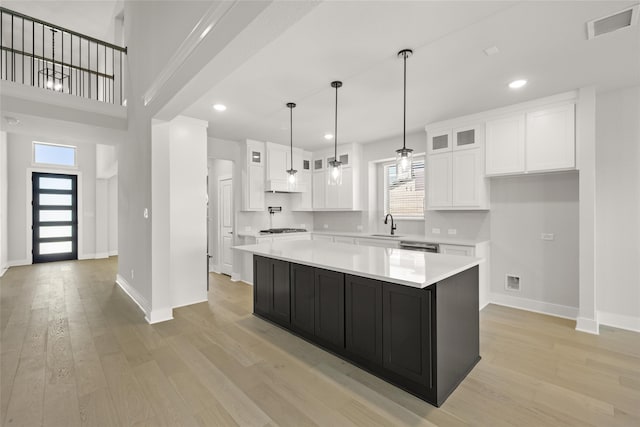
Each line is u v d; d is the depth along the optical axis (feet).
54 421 5.80
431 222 15.01
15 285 16.48
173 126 12.62
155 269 11.10
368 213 17.84
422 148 15.33
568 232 11.29
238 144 17.26
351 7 5.92
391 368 7.04
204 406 6.27
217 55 6.43
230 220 18.52
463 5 5.90
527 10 6.05
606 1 5.79
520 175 12.06
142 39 11.65
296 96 10.61
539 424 5.71
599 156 10.50
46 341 9.34
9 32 20.36
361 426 5.69
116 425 5.72
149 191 11.14
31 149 22.68
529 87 9.90
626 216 10.07
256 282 11.63
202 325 10.73
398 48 7.48
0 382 7.09
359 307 7.77
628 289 10.07
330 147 18.74
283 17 5.16
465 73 8.87
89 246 25.52
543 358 8.20
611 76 9.14
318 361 8.14
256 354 8.54
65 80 24.91
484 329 10.18
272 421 5.83
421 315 6.46
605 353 8.43
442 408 6.20
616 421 5.76
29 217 22.62
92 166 25.63
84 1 17.42
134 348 8.90
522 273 12.31
